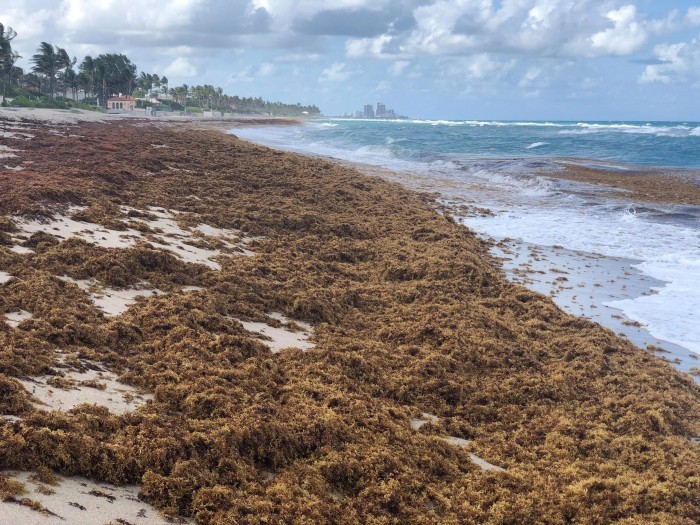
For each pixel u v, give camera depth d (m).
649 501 8.35
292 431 8.17
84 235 16.25
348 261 19.88
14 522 5.21
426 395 11.18
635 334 15.65
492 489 8.21
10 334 9.33
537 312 16.05
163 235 18.25
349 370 11.12
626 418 10.80
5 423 6.54
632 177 43.16
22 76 119.62
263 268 16.62
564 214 30.91
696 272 21.22
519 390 11.54
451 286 17.30
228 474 7.01
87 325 10.05
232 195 25.81
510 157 59.28
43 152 30.53
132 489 6.45
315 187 29.62
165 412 8.14
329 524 6.67
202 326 11.70
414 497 7.54
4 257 13.03
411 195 32.97
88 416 7.11
